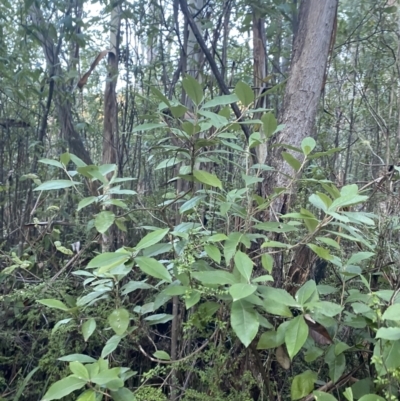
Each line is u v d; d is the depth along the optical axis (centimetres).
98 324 148
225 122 106
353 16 287
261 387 120
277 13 245
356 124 270
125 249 89
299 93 159
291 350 82
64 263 190
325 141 247
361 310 92
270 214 138
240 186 175
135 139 264
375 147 244
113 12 278
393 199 145
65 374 147
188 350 140
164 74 259
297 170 111
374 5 272
